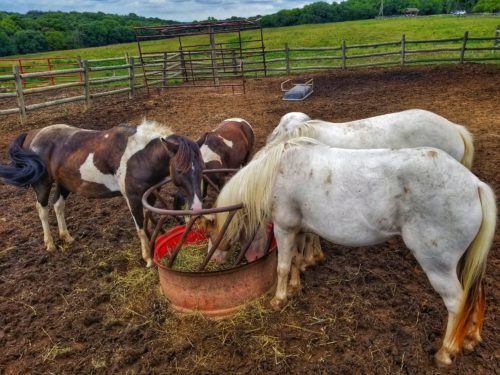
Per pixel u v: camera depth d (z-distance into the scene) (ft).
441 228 8.41
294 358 9.93
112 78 42.09
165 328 11.14
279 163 10.19
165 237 13.20
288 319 11.20
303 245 11.84
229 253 12.76
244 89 43.47
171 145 11.66
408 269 12.92
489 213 8.29
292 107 35.47
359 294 11.91
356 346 10.12
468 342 9.64
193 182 11.46
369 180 8.82
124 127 13.78
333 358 9.84
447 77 42.65
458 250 8.52
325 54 73.26
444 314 10.89
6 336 11.14
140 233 13.80
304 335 10.61
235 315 11.39
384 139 13.17
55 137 14.46
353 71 52.34
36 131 15.08
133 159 13.11
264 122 31.24
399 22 147.13
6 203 19.63
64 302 12.41
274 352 10.09
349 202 9.09
